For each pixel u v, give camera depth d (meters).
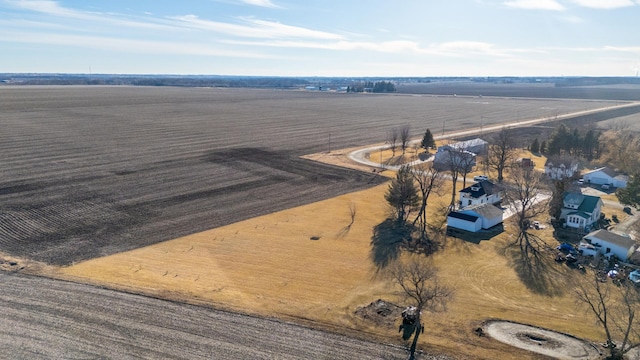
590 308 41.75
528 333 37.50
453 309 41.03
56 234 56.72
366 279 46.59
